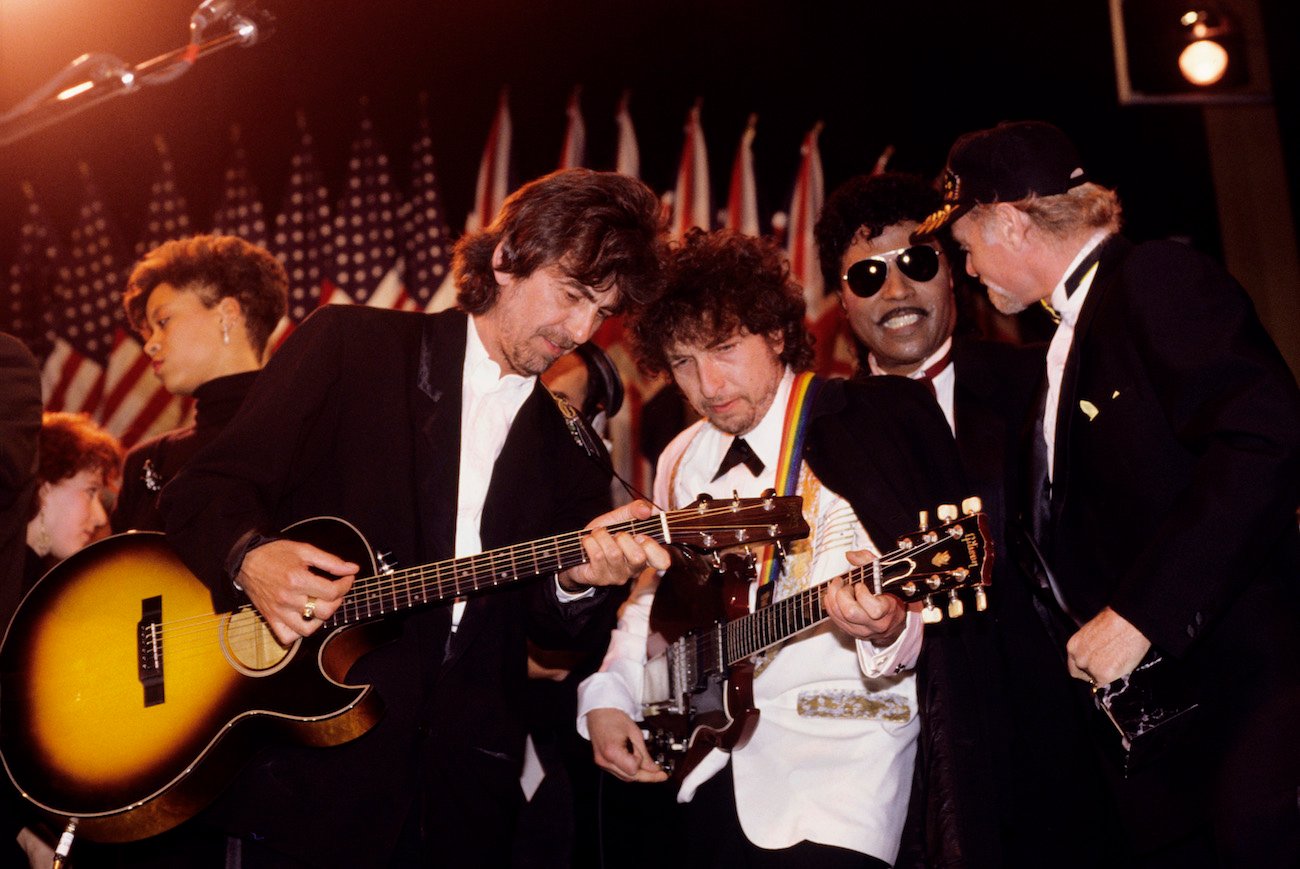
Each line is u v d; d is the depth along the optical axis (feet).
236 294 16.53
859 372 15.16
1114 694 10.12
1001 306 11.75
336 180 33.01
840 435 12.30
